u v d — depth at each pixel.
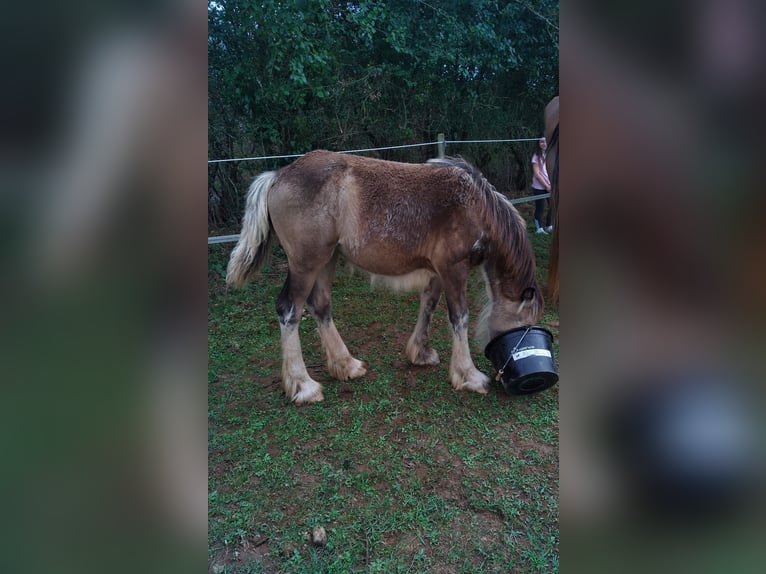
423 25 6.58
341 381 3.32
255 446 2.62
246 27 5.18
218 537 2.01
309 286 3.02
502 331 3.05
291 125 6.18
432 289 3.36
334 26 5.80
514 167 8.70
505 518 2.09
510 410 2.92
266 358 3.73
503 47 6.86
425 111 7.21
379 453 2.54
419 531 2.03
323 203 2.84
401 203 2.87
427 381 3.28
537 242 6.20
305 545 1.97
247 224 3.01
